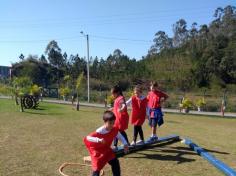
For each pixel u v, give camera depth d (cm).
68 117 1891
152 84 1116
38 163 860
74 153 976
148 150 1042
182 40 11456
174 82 8475
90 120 1780
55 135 1258
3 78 5266
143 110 1033
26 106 2314
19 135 1234
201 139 1330
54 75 8544
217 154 1048
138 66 9531
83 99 4919
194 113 3180
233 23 10575
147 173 803
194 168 858
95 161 635
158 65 9788
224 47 9519
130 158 940
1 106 2397
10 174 765
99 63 9856
